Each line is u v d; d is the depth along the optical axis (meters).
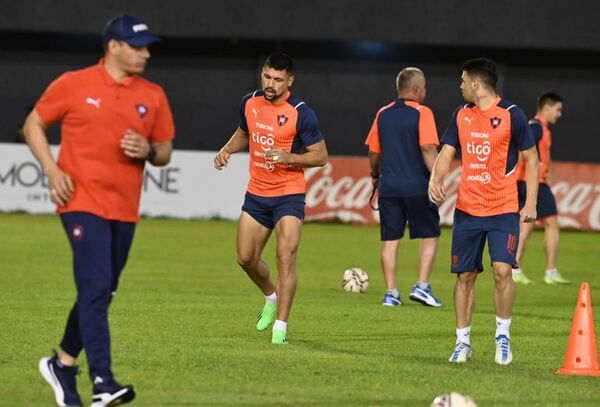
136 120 24.39
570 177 96.44
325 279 58.19
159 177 95.38
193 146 113.19
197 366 30.11
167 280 54.66
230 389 27.02
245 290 51.44
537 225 99.69
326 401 25.88
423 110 47.31
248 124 35.94
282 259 35.25
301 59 118.44
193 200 95.69
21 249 67.25
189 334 36.59
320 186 96.00
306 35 115.38
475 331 40.09
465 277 32.50
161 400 25.59
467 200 31.97
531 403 26.34
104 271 24.00
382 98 118.69
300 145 35.81
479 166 31.77
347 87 118.62
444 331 39.78
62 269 57.34
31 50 116.94
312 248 75.44
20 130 108.38
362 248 76.31
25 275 54.22
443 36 115.50
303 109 35.38
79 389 26.70
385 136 47.53
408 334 38.75
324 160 35.44
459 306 32.56
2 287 49.16
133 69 24.34
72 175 24.22
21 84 117.06
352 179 95.81
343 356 32.75
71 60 117.56
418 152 47.41
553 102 58.38
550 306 49.50
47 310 41.62
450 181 94.88
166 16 114.69
